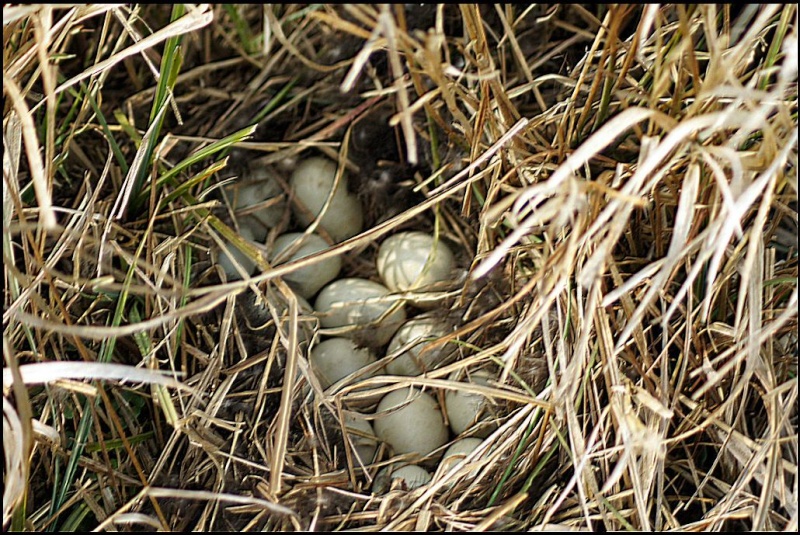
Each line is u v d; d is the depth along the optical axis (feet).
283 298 4.63
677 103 4.30
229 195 4.77
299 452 4.45
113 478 4.33
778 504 4.35
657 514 4.31
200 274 4.59
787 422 4.33
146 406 4.47
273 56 4.88
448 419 4.55
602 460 4.35
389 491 4.40
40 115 4.61
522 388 4.46
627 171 4.34
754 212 4.38
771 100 4.20
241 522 4.35
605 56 4.35
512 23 4.69
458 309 4.59
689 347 4.34
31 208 4.42
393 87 4.63
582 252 4.29
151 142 4.48
